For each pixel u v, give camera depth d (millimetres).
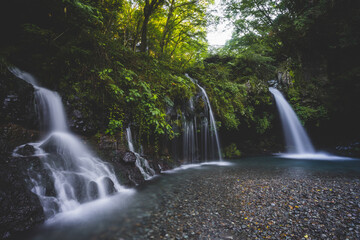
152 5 8336
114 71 5066
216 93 9211
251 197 3549
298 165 7410
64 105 4117
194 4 10383
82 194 3129
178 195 3645
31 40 4172
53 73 4184
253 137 11945
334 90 11602
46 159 3064
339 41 10656
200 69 10305
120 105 4973
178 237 2223
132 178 4406
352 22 10078
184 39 11953
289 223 2572
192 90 7703
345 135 12133
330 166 7180
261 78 12672
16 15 4258
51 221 2521
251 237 2250
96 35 5348
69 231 2301
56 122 3949
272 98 11617
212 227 2465
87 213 2795
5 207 2188
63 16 4805
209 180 4824
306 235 2295
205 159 8219
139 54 6945
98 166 3889
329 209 2982
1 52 3650
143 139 5777
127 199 3402
